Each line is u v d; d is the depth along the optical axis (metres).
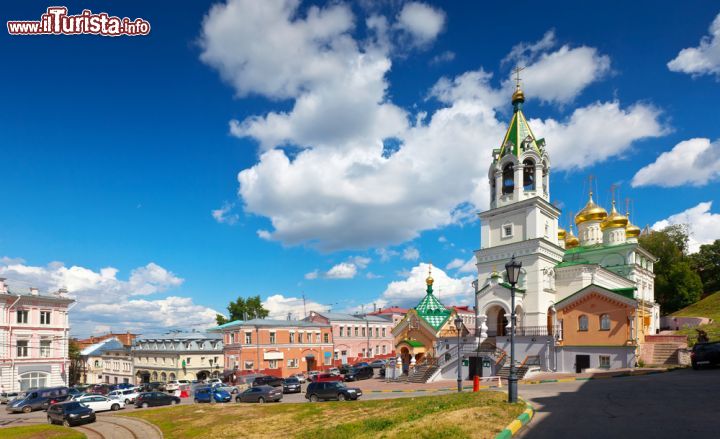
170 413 34.03
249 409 31.62
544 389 27.58
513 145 51.53
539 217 49.00
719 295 78.31
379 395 38.75
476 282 49.97
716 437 13.53
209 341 80.44
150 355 81.00
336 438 17.98
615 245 58.91
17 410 44.72
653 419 16.27
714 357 32.91
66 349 62.75
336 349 82.69
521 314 47.88
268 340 73.38
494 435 14.27
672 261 83.25
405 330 58.78
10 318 57.41
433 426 15.67
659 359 41.12
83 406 34.88
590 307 42.59
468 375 45.53
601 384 29.03
